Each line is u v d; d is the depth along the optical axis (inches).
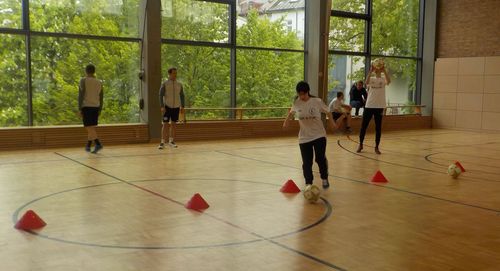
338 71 547.5
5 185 227.3
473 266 128.9
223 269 124.0
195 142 423.2
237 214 179.5
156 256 133.2
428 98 616.4
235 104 479.2
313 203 197.9
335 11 529.3
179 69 446.3
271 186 231.6
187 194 211.9
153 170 272.5
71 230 156.6
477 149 389.7
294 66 514.3
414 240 150.9
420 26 617.0
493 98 553.9
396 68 600.7
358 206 194.4
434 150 380.2
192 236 151.7
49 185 227.9
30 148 364.5
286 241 148.0
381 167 292.7
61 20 390.3
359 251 139.7
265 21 491.5
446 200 207.8
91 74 336.5
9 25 370.0
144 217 173.6
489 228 165.5
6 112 374.0
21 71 376.8
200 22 454.0
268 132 483.8
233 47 472.4
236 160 315.0
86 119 338.0
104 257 131.8
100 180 241.4
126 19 418.0
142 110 422.9
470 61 573.0
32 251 136.0
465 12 576.1
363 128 356.5
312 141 216.5
